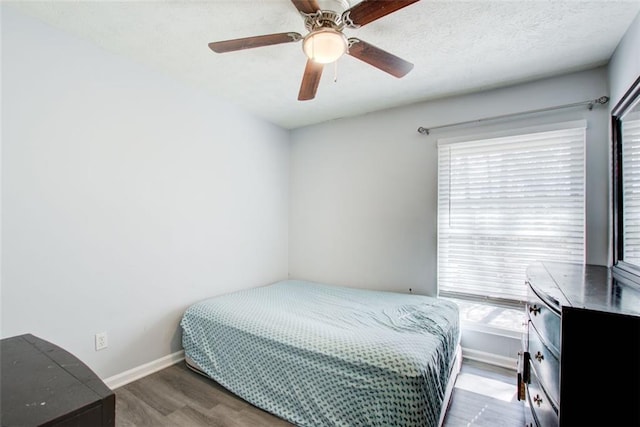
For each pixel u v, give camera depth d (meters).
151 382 2.15
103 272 2.02
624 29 1.71
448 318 2.11
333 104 2.91
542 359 1.34
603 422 0.99
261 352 1.89
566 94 2.24
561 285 1.38
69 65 1.85
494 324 2.49
